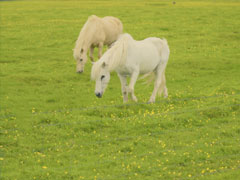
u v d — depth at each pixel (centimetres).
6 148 1047
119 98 1553
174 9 4575
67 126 1184
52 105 1473
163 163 968
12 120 1243
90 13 4247
